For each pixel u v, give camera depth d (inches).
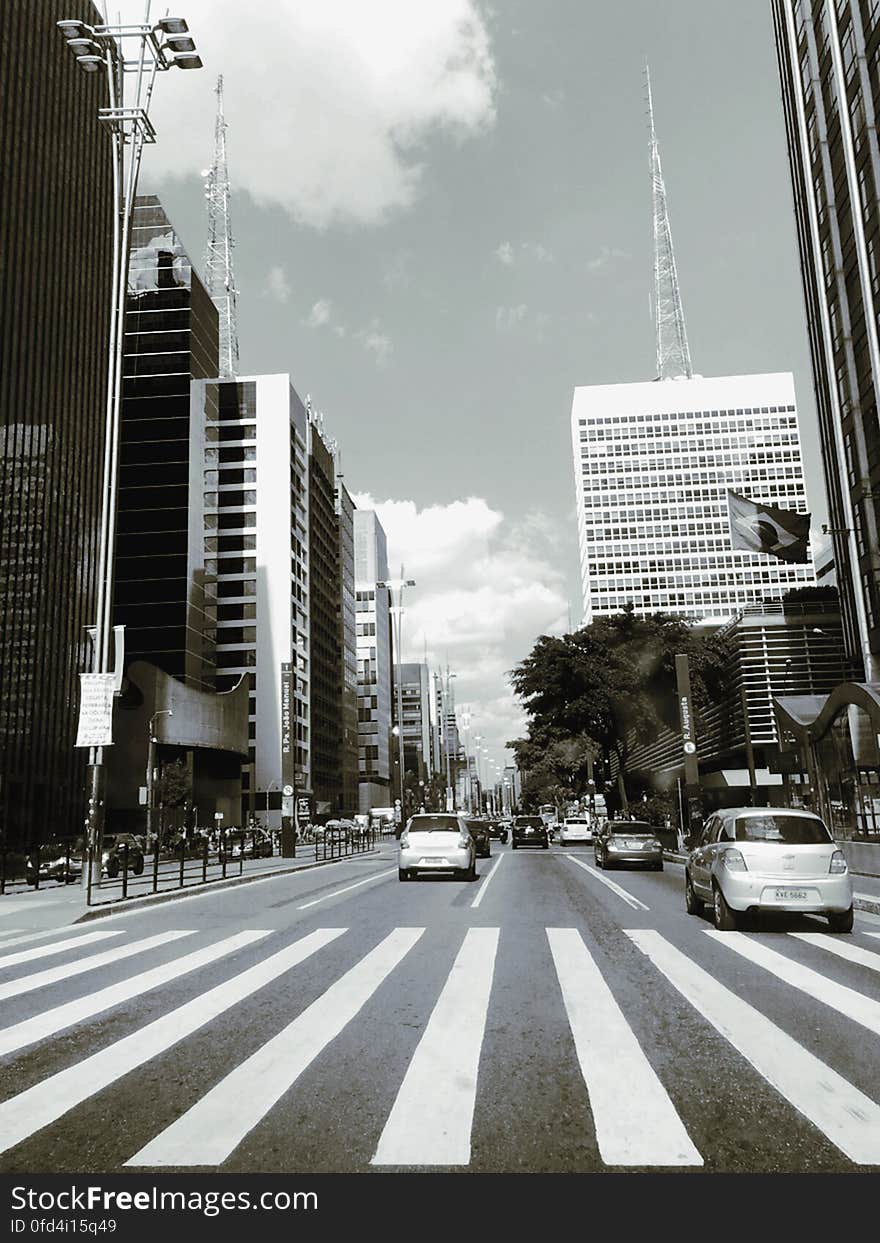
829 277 1888.5
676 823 1838.1
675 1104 203.8
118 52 852.0
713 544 5984.3
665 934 484.4
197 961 419.8
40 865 1200.2
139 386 3518.7
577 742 2449.6
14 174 2436.0
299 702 4106.8
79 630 2664.9
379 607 6422.2
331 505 5113.2
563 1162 172.1
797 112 2094.0
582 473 6136.8
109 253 3009.4
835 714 904.3
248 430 4065.0
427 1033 270.4
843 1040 258.2
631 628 2496.3
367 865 1275.8
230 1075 230.4
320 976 369.1
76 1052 257.4
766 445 6107.3
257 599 3941.9
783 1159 172.2
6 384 2364.7
